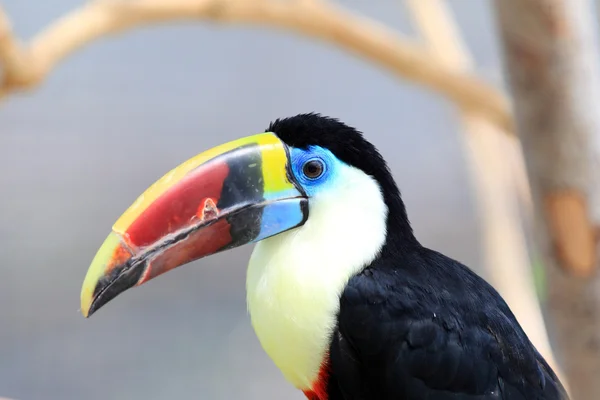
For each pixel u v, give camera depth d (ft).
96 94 53.52
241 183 23.16
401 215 23.97
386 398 22.62
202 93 55.62
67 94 53.01
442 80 34.30
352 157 23.31
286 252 23.22
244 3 32.58
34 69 29.40
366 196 23.25
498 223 36.32
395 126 58.95
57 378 50.72
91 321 51.44
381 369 22.56
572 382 21.40
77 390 50.83
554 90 19.89
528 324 34.45
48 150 52.70
